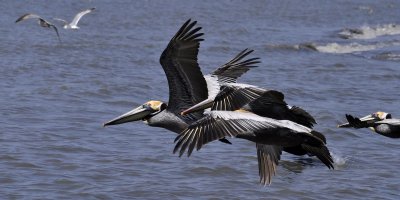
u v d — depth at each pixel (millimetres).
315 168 15117
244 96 9422
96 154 15219
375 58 32000
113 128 17500
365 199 13391
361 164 15516
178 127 10328
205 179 13938
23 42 30844
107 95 21703
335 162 15477
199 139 8320
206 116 8523
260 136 9641
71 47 30391
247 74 26438
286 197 13250
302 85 24734
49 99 20562
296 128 9094
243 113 8656
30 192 12836
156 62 28172
